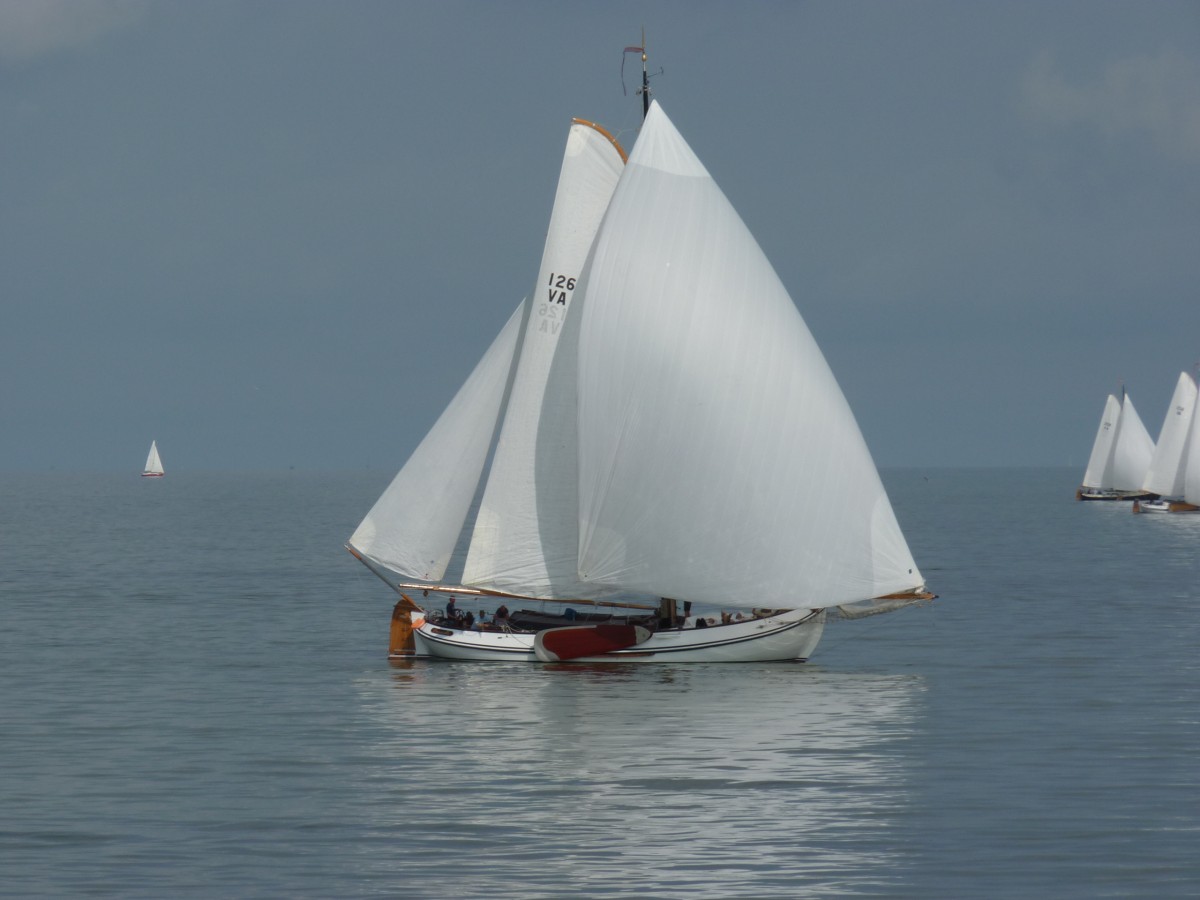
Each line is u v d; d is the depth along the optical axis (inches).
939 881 3996.1
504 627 7810.0
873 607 7598.4
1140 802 4793.3
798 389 7381.9
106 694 6968.5
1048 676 7377.0
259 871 4114.2
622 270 7445.9
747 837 4402.1
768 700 6619.1
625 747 5615.2
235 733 5984.3
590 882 3988.7
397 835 4436.5
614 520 7460.6
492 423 7819.9
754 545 7377.0
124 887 3983.8
